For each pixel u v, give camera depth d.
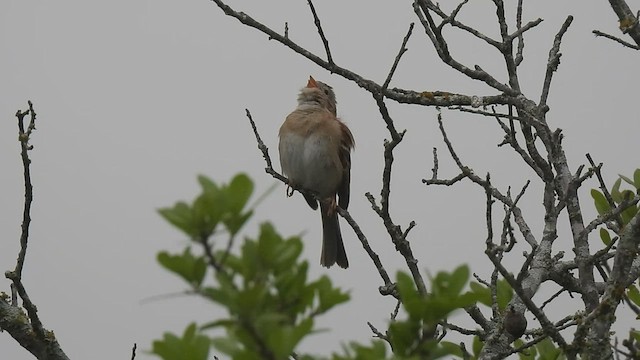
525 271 8.48
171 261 4.91
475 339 9.41
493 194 11.07
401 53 10.16
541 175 10.95
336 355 5.32
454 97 11.29
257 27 11.02
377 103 9.52
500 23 11.31
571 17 11.13
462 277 5.65
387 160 9.71
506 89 11.20
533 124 10.45
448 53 11.19
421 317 5.53
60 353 9.98
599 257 9.34
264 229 5.09
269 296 5.11
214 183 5.05
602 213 10.09
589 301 9.21
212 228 4.93
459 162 10.74
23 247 9.62
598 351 7.43
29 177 9.55
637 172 9.93
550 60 11.06
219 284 4.92
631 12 9.94
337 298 5.24
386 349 5.51
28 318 10.22
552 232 10.52
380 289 10.29
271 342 4.88
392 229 9.72
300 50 11.05
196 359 5.31
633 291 9.33
